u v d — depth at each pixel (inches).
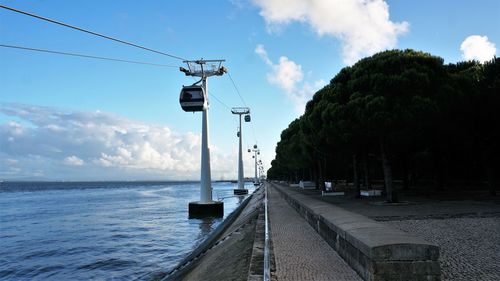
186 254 991.0
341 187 2265.0
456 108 980.6
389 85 833.5
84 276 800.3
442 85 876.0
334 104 913.5
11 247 1197.7
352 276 321.1
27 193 6387.8
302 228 649.0
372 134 880.3
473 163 1459.2
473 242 426.6
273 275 334.0
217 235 1023.0
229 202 2780.5
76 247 1169.4
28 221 1959.9
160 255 995.9
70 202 3602.4
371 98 843.4
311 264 372.2
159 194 5177.2
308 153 1649.9
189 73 1647.4
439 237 459.5
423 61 881.5
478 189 1464.1
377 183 2694.4
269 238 545.6
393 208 792.3
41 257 1030.4
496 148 1055.0
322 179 1635.1
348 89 928.9
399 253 272.7
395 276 271.7
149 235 1359.5
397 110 819.4
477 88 999.0
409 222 588.1
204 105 1466.5
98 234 1435.8
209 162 1686.8
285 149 2454.5
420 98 813.2
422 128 932.0
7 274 842.8
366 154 1182.9
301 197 1088.2
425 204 863.7
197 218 1630.2
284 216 874.8
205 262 667.4
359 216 489.7
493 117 1011.3
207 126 1683.1
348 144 1017.5
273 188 3157.0
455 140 1147.9
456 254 371.2
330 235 467.8
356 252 332.2
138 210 2495.1
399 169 1859.0
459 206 795.4
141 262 916.6
